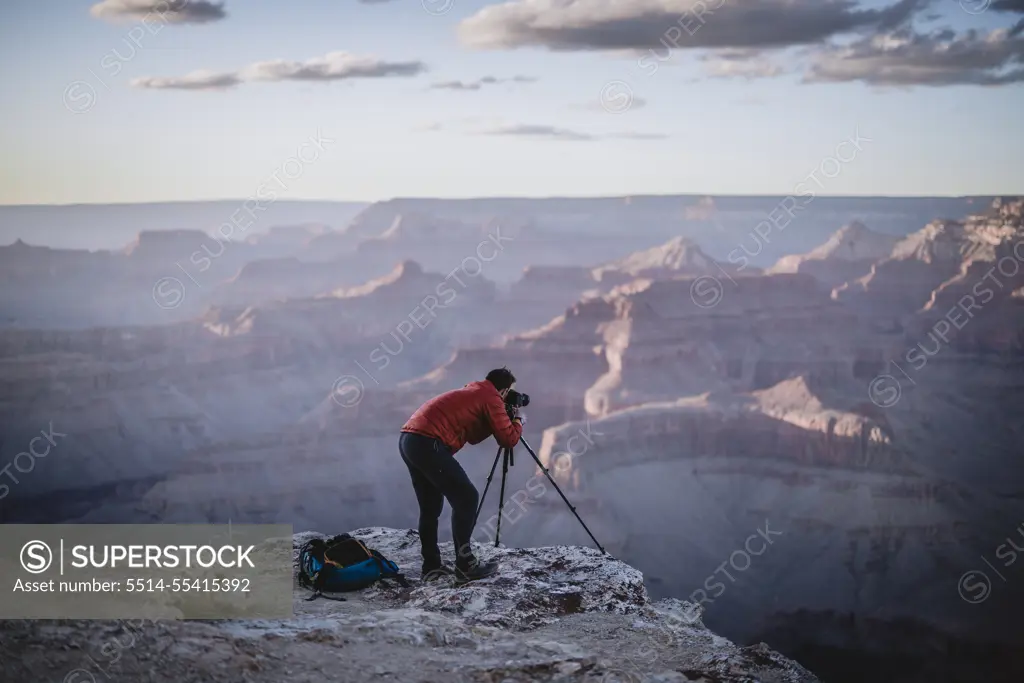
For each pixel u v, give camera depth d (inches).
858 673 2085.4
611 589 255.4
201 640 174.9
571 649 208.1
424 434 253.8
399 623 206.5
